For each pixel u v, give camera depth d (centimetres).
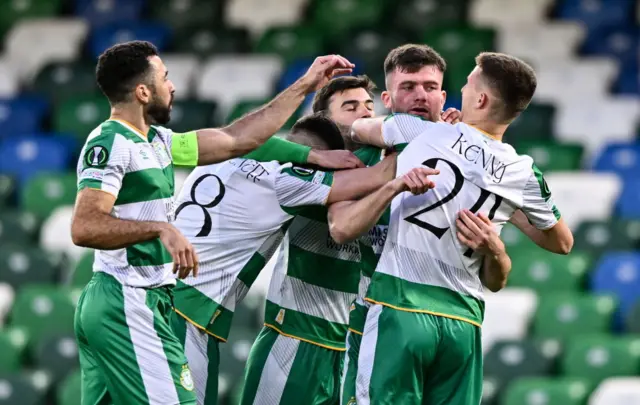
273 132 1850
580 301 3566
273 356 2109
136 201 1734
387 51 4756
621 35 4797
